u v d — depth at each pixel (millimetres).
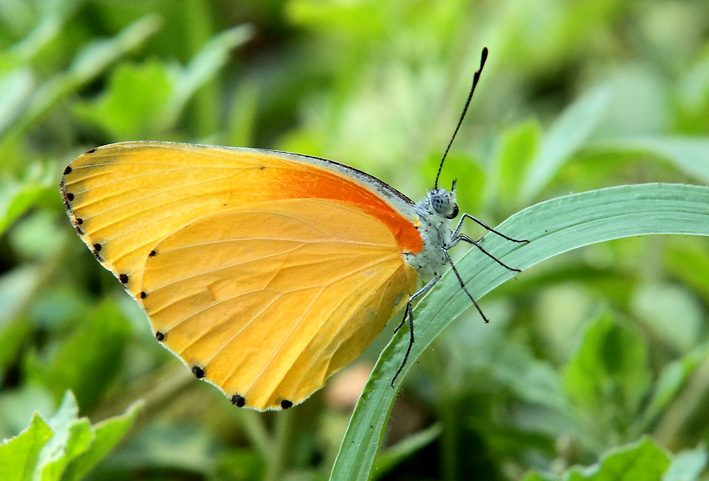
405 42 464
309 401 430
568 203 403
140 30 454
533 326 452
